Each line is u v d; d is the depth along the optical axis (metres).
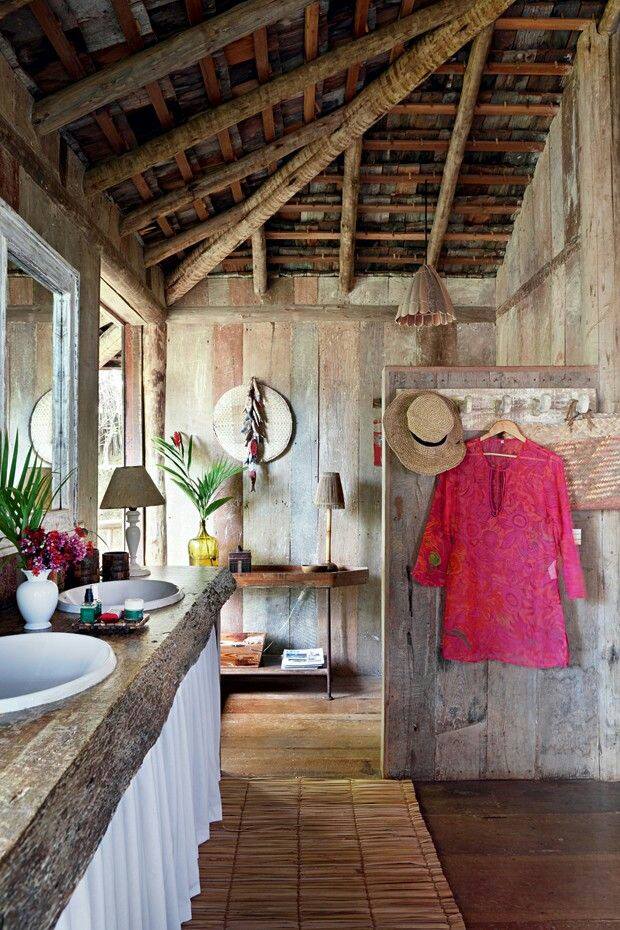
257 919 1.96
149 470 4.64
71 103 2.39
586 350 3.11
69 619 1.99
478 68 3.24
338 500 4.46
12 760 1.04
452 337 4.80
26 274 2.35
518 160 3.99
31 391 2.39
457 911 2.01
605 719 2.96
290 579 4.23
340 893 2.10
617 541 2.98
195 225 3.97
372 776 3.07
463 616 2.88
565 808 2.69
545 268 3.81
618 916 2.01
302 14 2.65
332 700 4.14
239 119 2.99
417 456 2.87
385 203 4.24
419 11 2.82
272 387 4.78
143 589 2.50
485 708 2.97
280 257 4.64
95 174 2.96
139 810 1.53
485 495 2.90
